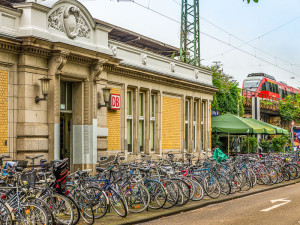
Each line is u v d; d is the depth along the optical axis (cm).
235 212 1116
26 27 1316
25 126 1316
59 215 865
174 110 2245
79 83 1562
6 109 1298
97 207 978
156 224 957
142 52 1947
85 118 1570
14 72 1319
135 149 1923
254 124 2459
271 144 3441
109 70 1705
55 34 1412
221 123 2442
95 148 1574
